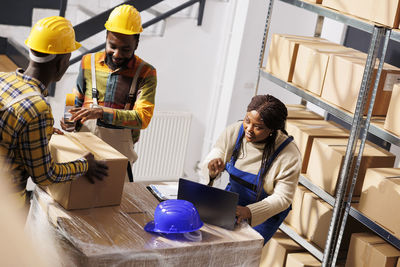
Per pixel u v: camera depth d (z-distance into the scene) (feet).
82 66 7.73
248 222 6.27
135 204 5.80
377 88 7.51
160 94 13.93
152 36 13.20
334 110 8.13
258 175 6.98
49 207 5.28
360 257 7.67
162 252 4.84
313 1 8.83
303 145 8.82
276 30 13.94
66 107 7.83
